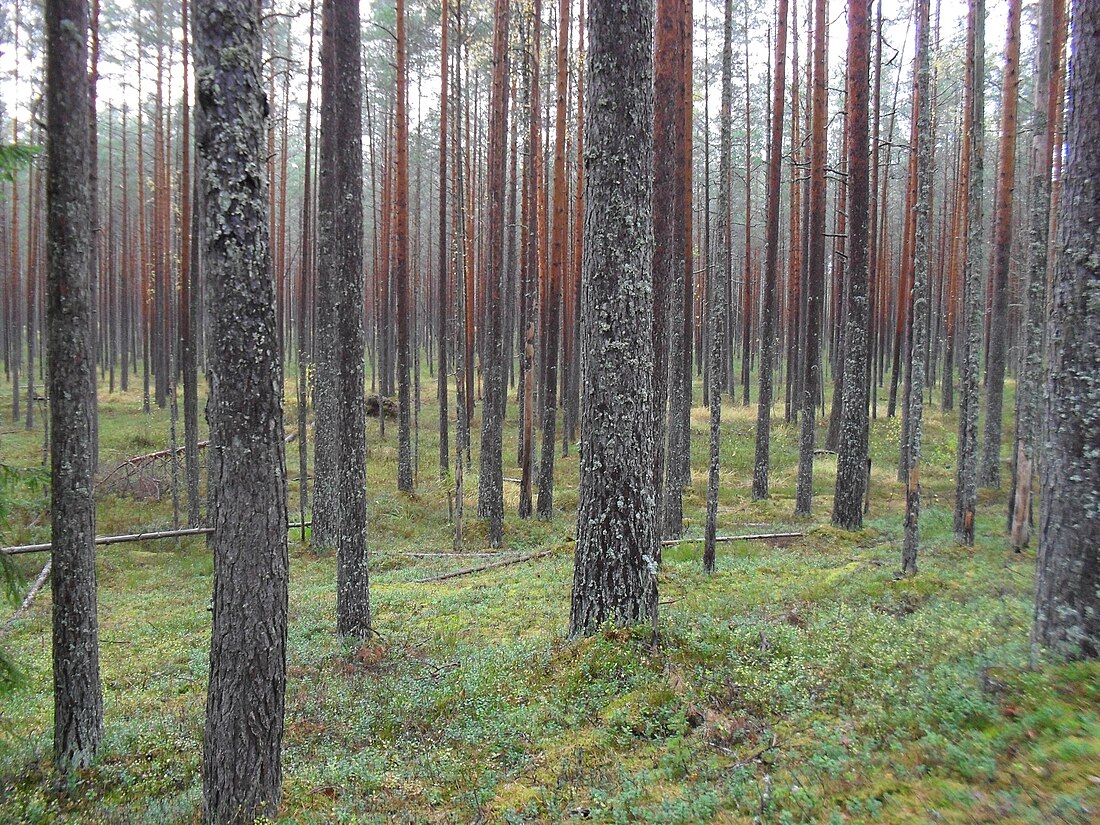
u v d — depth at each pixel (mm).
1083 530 4949
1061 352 5160
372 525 19516
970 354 13781
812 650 6707
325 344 17109
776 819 3779
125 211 37969
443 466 24312
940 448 25984
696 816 4090
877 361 37031
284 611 5293
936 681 5172
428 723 6680
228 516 5039
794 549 14094
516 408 35656
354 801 5246
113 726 7156
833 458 25531
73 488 6383
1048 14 12344
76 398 6383
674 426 15602
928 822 3344
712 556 11312
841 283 24734
